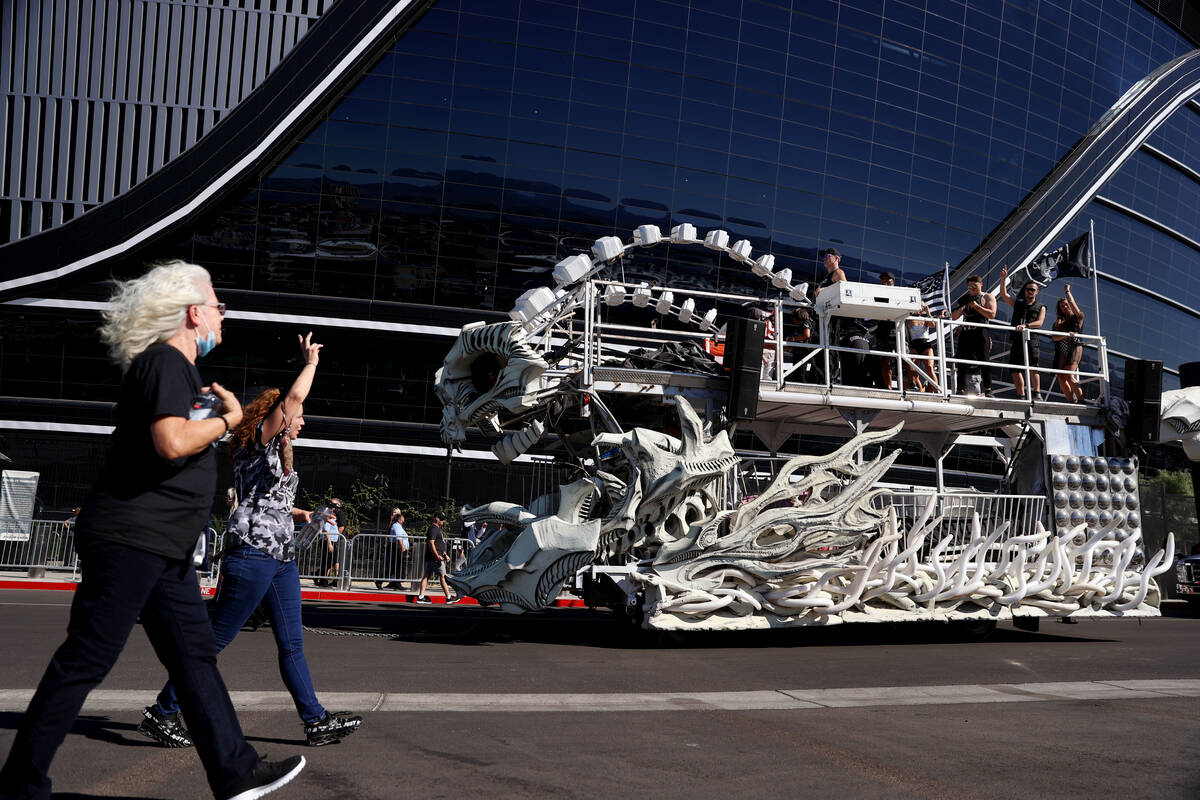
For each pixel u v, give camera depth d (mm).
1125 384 12102
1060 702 6223
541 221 31625
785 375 10906
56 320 30250
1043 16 43125
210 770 2932
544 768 3879
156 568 2793
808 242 35156
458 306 30984
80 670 2695
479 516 10477
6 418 29719
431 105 31094
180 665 2908
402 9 30750
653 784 3668
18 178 30281
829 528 9930
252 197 30531
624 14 32750
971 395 11422
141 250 30312
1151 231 51031
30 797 2646
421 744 4285
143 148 30359
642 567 9695
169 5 30516
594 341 11727
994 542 10633
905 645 10195
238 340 30516
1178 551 22109
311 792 3383
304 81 30359
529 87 31734
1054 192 41719
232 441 4234
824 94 35781
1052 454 11539
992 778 3961
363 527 25375
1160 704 6223
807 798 3541
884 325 12086
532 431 10352
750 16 34469
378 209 30750
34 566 18422
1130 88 47344
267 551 4141
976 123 39938
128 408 2818
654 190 32844
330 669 6992
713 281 33062
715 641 10227
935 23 38812
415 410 30703
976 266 38906
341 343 30781
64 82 30484
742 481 11000
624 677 7004
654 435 9883
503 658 8109
